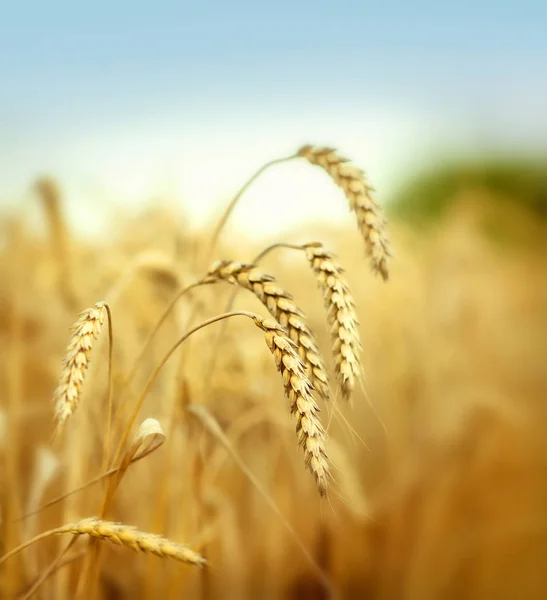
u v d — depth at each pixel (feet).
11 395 2.51
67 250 2.97
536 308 6.70
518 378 4.90
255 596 2.77
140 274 2.85
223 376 2.57
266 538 2.90
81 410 2.22
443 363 4.35
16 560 2.14
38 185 2.86
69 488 2.22
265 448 3.09
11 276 3.20
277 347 1.47
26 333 3.22
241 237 3.47
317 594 2.92
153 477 2.57
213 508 2.52
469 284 5.41
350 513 3.04
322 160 1.90
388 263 1.81
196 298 2.13
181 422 2.24
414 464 3.59
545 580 3.37
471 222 6.68
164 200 3.37
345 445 3.48
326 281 1.64
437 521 3.37
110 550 2.50
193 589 2.43
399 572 3.22
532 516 3.47
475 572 3.39
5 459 2.27
